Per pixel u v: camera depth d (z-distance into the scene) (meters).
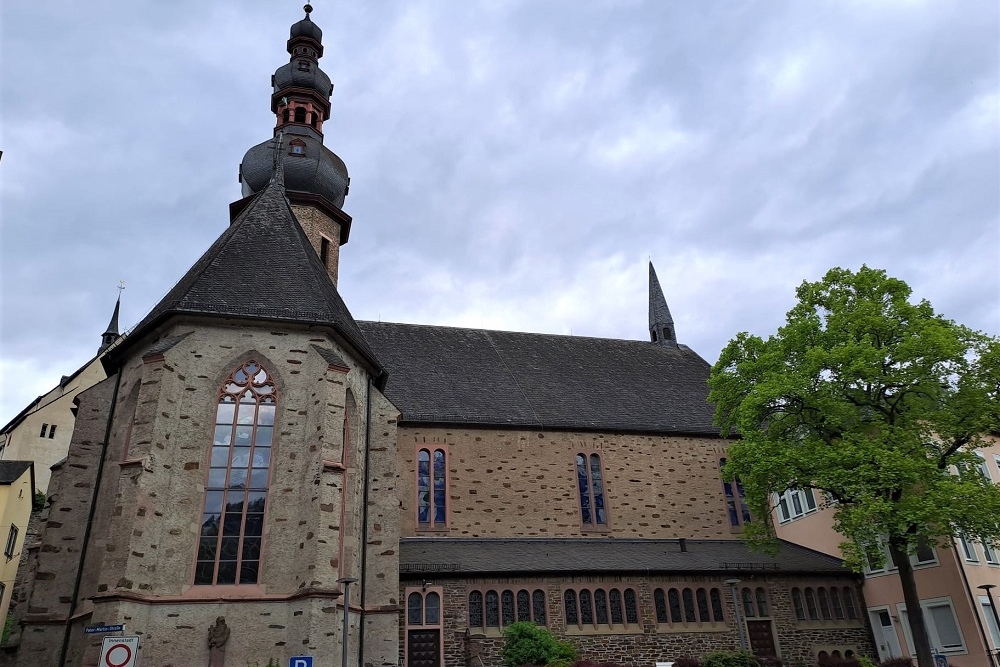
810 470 23.69
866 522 21.75
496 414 32.50
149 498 17.73
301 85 39.22
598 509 32.34
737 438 35.84
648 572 28.09
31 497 43.09
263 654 17.38
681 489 33.88
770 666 26.34
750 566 29.72
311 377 20.72
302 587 17.83
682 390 39.50
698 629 27.73
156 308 23.64
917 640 22.72
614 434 33.94
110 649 14.16
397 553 22.12
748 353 27.81
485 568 26.19
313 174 35.25
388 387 32.41
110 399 21.86
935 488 21.53
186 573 17.94
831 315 25.56
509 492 30.97
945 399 23.59
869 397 24.23
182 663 16.91
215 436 19.67
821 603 30.33
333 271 35.47
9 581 39.41
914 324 23.62
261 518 19.06
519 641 24.20
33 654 18.39
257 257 23.72
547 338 41.59
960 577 28.28
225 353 20.50
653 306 46.81
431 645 24.67
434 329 38.84
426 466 30.38
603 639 26.56
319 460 19.08
